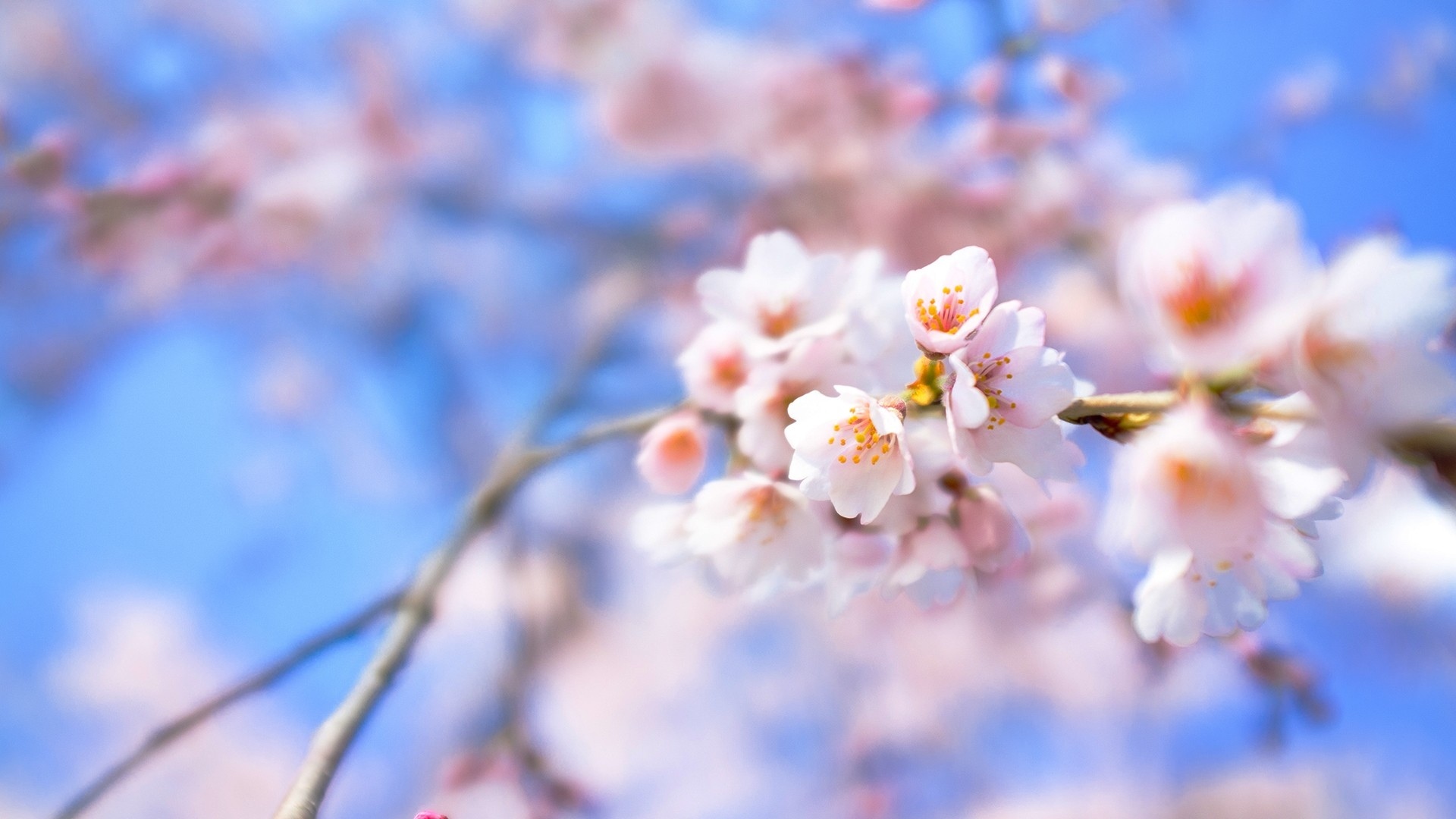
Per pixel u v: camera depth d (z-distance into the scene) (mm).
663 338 1469
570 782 858
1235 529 486
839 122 1347
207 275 1368
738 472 575
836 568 562
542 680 1487
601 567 1588
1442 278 477
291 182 1306
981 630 1500
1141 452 489
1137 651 975
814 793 1601
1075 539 929
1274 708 761
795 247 573
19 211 1139
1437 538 1190
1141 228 484
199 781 1630
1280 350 479
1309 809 1577
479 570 1498
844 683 1615
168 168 1214
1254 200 483
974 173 1327
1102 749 1617
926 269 514
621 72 1417
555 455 644
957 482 556
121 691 1636
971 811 1591
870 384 555
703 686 1741
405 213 1517
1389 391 475
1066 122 1210
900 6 1025
